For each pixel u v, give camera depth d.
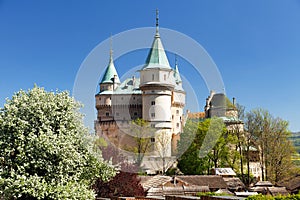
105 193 21.11
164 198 19.38
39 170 13.91
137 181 21.92
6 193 13.22
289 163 49.97
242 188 42.38
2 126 14.08
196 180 34.97
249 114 50.66
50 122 14.38
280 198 13.59
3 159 13.88
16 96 14.68
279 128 50.47
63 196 13.45
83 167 14.63
